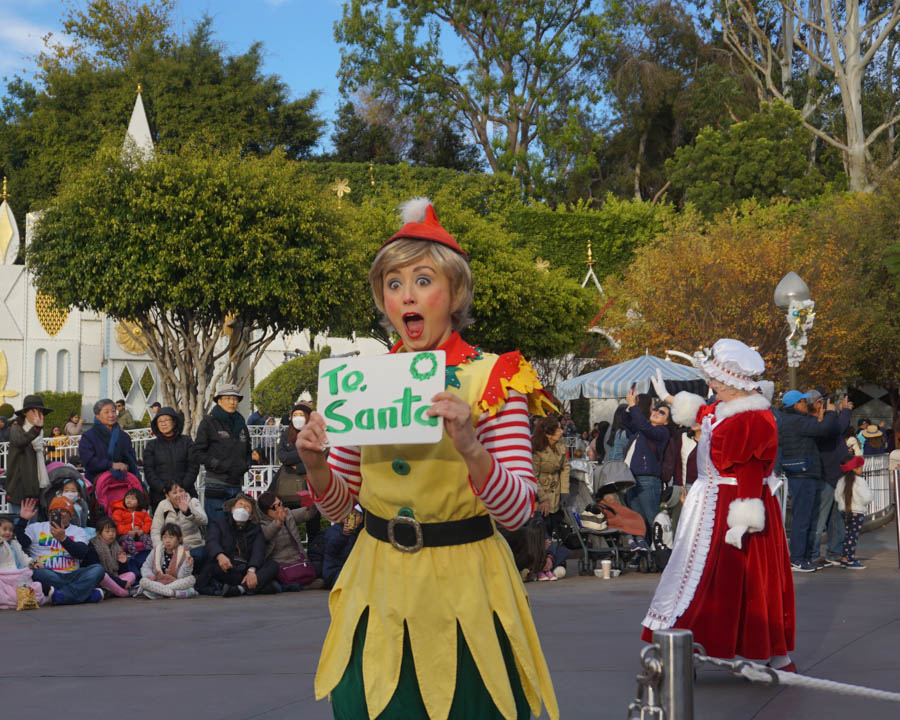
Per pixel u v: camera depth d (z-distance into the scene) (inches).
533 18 1910.7
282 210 729.6
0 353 1267.2
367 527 98.3
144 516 394.9
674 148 2064.5
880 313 1016.2
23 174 1822.1
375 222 1052.5
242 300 721.0
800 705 191.8
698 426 214.1
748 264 922.7
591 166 1905.8
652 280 983.0
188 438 431.2
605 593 356.8
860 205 1093.1
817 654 234.1
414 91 1930.4
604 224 1569.9
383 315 103.0
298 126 1886.1
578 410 1306.6
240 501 378.3
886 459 615.8
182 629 292.5
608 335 1221.1
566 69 1950.1
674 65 2068.2
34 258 732.0
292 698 201.3
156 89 1797.5
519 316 1168.2
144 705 198.5
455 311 97.3
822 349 914.7
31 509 377.1
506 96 1924.2
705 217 1675.7
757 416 198.1
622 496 453.7
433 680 90.4
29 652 257.9
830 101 2027.6
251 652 252.7
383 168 1599.4
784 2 1904.5
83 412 1306.6
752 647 201.8
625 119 2042.3
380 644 92.3
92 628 296.8
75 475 414.6
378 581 94.3
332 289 745.0
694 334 913.5
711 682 211.9
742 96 1926.7
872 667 219.9
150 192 699.4
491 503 86.6
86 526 410.0
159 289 708.7
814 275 919.7
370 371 89.4
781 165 1694.1
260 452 799.1
